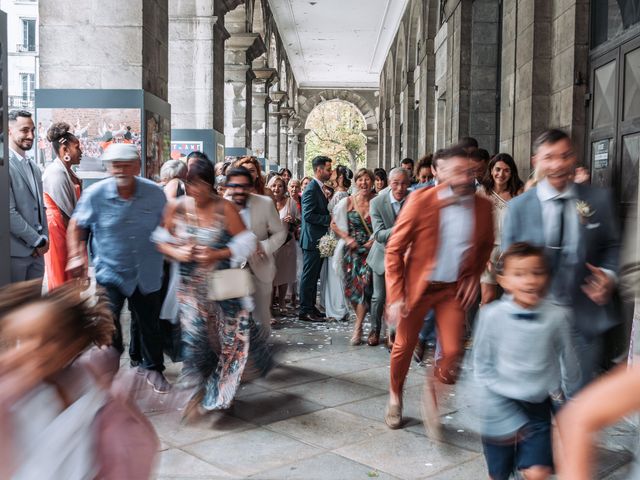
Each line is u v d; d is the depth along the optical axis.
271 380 5.64
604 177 6.56
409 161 10.09
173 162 6.19
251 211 5.47
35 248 5.27
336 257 7.09
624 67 6.16
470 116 11.66
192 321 4.64
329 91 41.97
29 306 1.79
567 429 1.37
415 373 5.88
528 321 2.86
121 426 1.79
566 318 2.88
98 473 1.76
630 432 4.11
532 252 2.86
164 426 4.51
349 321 8.37
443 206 4.08
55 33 8.17
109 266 4.98
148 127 8.20
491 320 2.93
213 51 12.63
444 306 4.21
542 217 3.46
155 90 8.81
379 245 6.66
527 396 2.87
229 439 4.32
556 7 7.59
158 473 3.78
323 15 25.97
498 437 2.92
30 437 1.73
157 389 4.70
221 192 6.75
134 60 8.16
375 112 42.16
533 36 7.80
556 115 7.59
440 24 15.80
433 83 16.69
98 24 8.16
